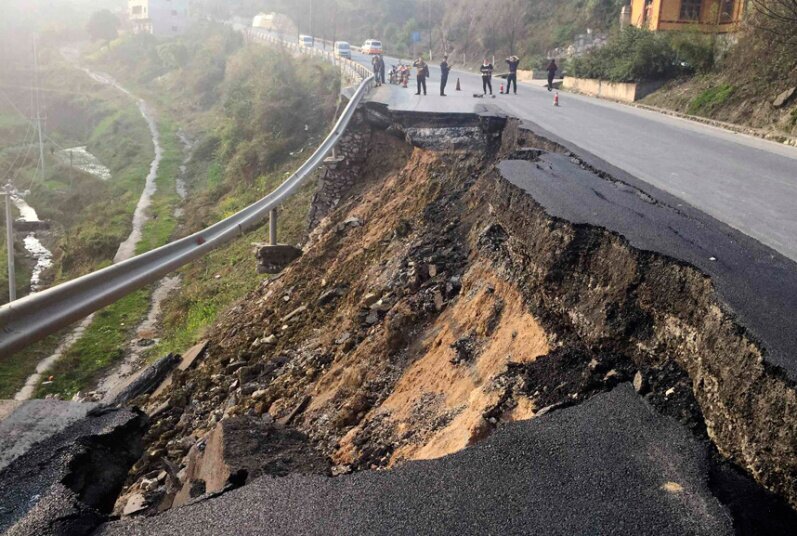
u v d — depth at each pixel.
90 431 4.44
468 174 14.87
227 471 5.66
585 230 6.52
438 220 12.73
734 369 4.21
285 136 34.25
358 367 8.63
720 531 3.22
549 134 13.23
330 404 8.31
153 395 13.36
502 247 8.57
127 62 79.06
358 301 11.45
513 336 6.88
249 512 3.62
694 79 24.59
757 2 20.17
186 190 39.56
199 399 11.42
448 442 5.69
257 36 58.97
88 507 3.71
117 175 45.03
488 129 15.55
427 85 29.98
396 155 18.89
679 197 8.91
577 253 6.46
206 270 24.47
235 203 30.92
